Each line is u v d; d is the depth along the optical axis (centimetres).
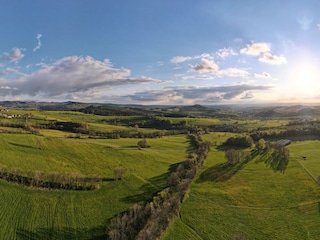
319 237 5681
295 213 6712
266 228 6006
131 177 8619
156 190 7600
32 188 6994
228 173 9731
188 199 7256
